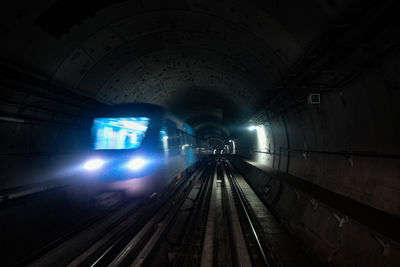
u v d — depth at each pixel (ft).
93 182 18.37
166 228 16.05
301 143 18.66
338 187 12.68
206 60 25.04
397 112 8.21
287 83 16.89
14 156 15.72
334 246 10.64
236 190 30.17
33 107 16.74
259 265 11.60
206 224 17.02
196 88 38.32
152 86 29.81
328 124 13.65
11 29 12.50
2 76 13.53
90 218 17.07
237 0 13.37
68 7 13.04
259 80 22.89
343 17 8.62
